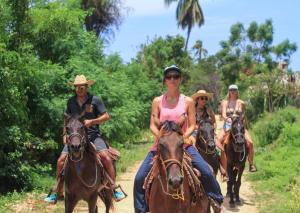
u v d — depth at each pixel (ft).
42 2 54.13
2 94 41.50
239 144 38.22
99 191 28.45
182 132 20.06
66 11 52.29
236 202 39.60
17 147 43.39
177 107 21.39
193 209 21.84
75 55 57.93
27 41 51.57
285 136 65.31
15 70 42.78
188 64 190.19
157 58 173.27
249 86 126.82
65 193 27.27
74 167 26.40
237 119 39.34
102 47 65.62
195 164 22.13
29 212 34.78
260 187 45.73
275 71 118.32
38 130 51.80
